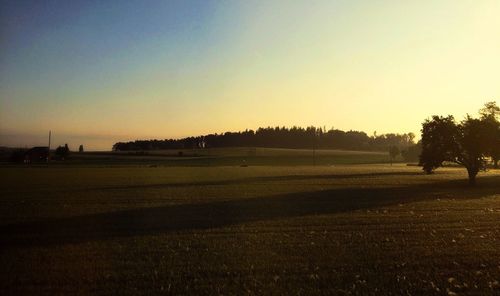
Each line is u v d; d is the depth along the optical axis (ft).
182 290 44.98
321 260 57.57
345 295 43.65
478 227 84.43
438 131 217.77
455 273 51.55
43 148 540.52
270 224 88.38
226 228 83.25
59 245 67.26
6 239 72.23
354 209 113.60
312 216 99.66
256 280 48.42
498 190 177.99
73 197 145.38
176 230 81.41
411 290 45.32
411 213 104.83
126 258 58.80
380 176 274.57
